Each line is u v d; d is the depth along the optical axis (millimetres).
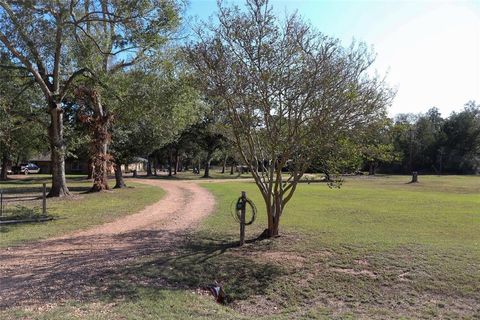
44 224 13422
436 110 96562
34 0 17250
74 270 7973
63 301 6293
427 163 83750
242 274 7945
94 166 26688
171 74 21016
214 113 10953
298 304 6777
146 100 21516
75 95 25297
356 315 6270
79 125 30500
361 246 9625
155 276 7668
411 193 27031
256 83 8992
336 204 19312
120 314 5828
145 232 12117
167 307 6207
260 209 17156
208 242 10625
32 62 21188
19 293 6633
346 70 9102
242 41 9000
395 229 12266
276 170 10773
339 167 10438
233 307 6703
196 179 47469
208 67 9289
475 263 8227
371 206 18547
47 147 36812
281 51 8984
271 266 8352
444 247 9508
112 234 11805
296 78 8969
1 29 18375
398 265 8195
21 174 62656
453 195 25859
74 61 22438
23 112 23031
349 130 9398
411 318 6148
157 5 18344
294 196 23812
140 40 18688
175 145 53812
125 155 30062
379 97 9422
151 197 22781
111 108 24516
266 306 6730
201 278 7727
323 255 8992
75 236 11500
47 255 9219
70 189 29047
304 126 9453
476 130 81625
